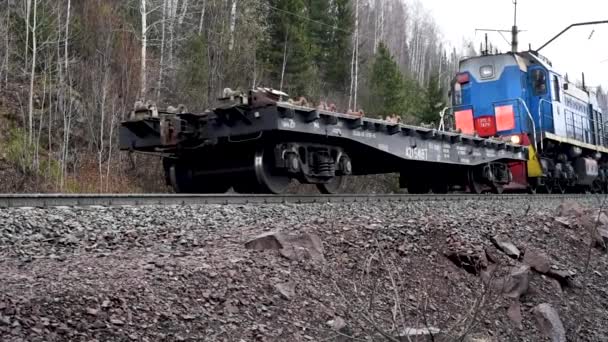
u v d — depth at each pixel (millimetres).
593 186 24141
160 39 31234
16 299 4352
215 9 33000
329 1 45906
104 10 28094
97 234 6586
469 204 12062
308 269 6168
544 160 19234
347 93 44062
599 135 24453
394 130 12672
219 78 29750
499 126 19078
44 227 6633
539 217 10992
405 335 4715
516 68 19188
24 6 26141
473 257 7688
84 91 25578
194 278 5324
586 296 8688
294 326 5172
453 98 20281
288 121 10305
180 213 7922
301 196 10375
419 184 17453
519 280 7746
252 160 11406
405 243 7559
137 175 24203
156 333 4477
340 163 12188
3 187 18922
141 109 11359
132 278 5086
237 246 6410
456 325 5078
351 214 8922
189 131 11039
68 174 21984
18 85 24812
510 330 6891
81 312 4410
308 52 37531
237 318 5004
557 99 20156
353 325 5277
